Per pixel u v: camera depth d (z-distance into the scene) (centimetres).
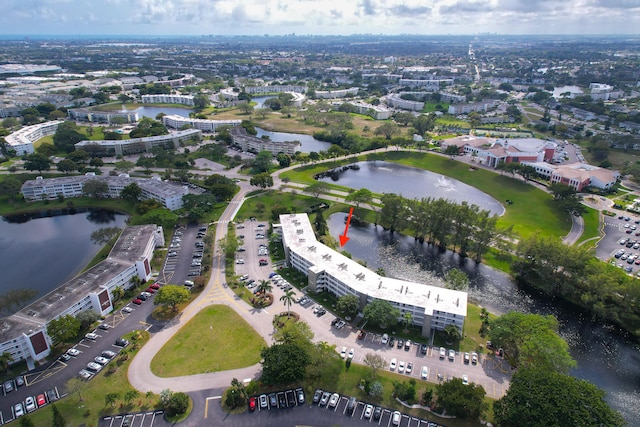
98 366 19325
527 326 19938
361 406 17525
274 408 17350
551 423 14888
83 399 17750
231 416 17000
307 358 18350
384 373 19175
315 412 17200
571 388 16038
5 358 18888
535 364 18575
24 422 15650
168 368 19350
